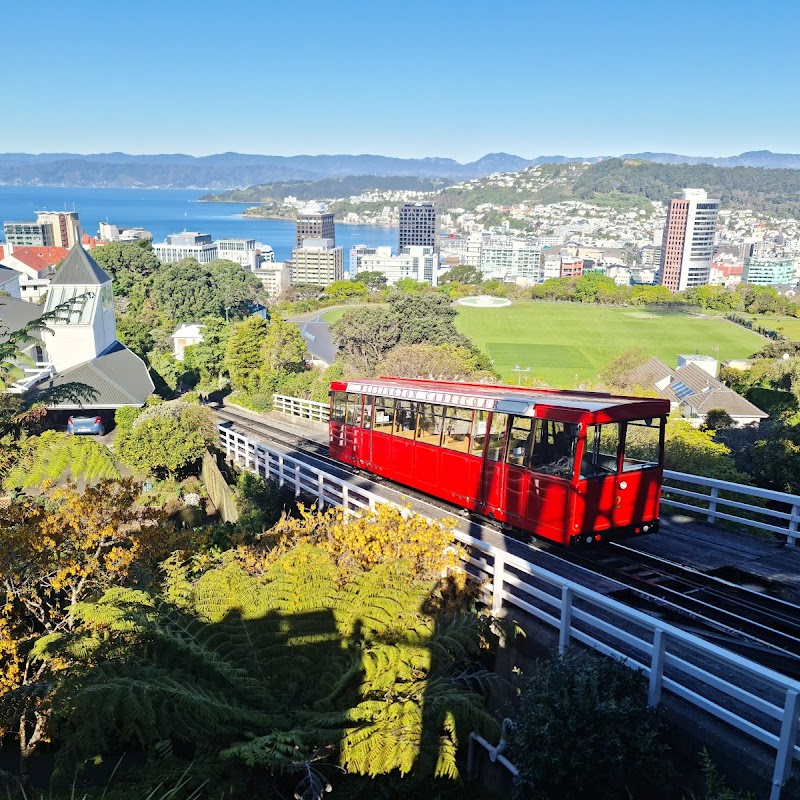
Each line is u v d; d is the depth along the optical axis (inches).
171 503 1254.3
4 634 441.1
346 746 307.6
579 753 286.5
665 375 3019.2
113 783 349.7
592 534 548.7
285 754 310.7
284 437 1374.3
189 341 3550.7
